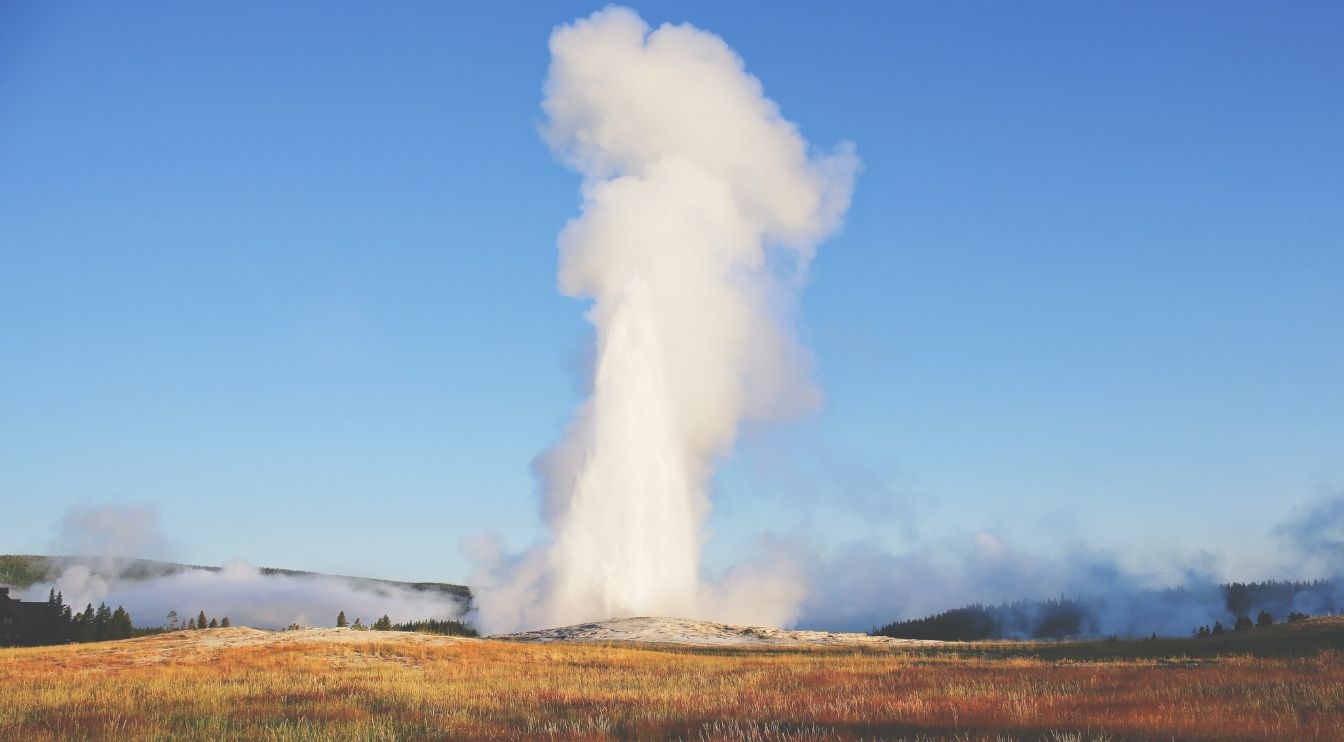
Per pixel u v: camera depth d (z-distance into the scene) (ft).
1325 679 112.88
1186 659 167.32
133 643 209.97
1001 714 85.15
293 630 222.69
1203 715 83.25
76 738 84.48
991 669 150.82
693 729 83.41
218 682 131.13
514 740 79.66
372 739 82.84
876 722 83.87
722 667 162.40
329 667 156.04
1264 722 77.77
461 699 110.22
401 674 143.84
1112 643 213.66
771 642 244.01
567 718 92.43
